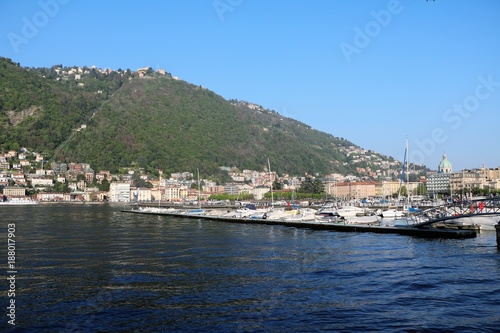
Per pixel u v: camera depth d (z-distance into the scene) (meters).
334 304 34.94
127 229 97.19
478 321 31.36
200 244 68.44
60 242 70.56
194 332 29.27
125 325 30.45
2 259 53.34
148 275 44.59
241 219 122.06
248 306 34.41
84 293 37.81
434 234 74.81
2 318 31.77
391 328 30.05
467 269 47.06
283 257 55.31
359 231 86.38
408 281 41.94
